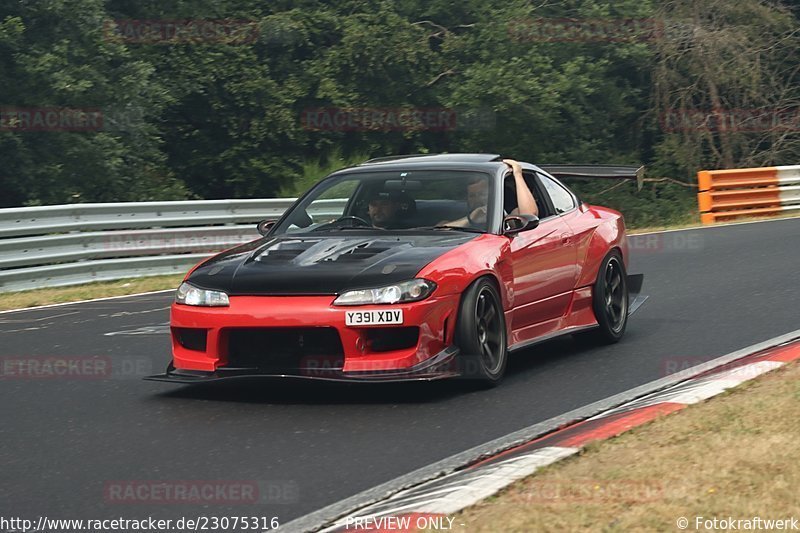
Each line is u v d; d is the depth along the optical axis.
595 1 43.94
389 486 6.84
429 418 8.73
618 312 12.52
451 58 41.00
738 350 11.45
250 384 10.24
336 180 11.39
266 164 37.00
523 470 6.67
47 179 30.28
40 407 9.58
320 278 9.31
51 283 18.55
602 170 13.35
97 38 31.69
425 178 11.09
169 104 35.66
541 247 11.01
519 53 41.44
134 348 12.67
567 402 9.27
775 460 6.46
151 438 8.32
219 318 9.30
